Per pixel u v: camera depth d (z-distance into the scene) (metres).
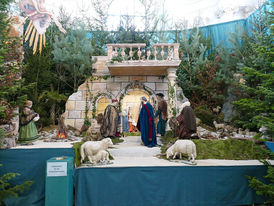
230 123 9.18
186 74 11.45
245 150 5.41
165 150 5.45
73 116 9.41
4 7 4.43
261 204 4.07
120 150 5.54
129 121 9.59
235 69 9.78
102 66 9.85
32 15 8.92
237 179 4.05
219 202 3.94
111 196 3.79
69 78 10.74
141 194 3.84
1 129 4.28
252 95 8.38
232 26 11.62
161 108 7.18
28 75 8.86
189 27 13.19
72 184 3.79
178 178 3.94
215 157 5.10
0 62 3.88
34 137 5.46
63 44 9.68
